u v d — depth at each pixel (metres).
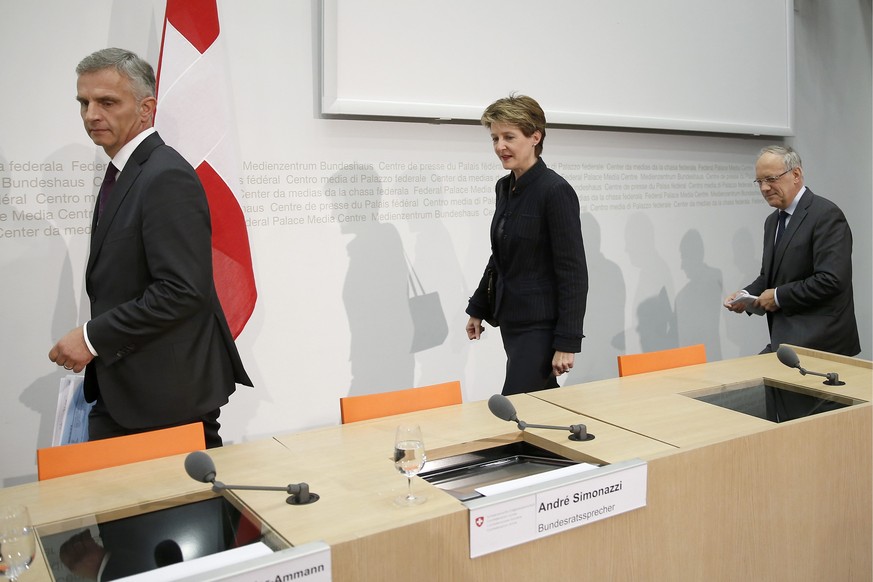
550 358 2.88
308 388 3.66
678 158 4.86
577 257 2.75
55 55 3.01
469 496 1.73
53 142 3.03
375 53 3.60
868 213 5.91
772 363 3.05
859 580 2.41
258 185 3.45
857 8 5.65
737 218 5.23
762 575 2.15
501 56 3.98
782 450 2.16
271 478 1.81
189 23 2.99
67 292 3.11
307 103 3.53
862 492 2.38
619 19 4.39
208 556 1.43
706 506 2.00
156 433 2.00
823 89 5.54
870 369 2.93
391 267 3.83
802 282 3.56
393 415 2.36
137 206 2.14
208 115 3.03
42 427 3.11
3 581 1.36
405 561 1.52
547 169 2.83
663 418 2.27
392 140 3.76
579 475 1.75
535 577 1.70
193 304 2.14
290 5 3.45
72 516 1.61
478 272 4.11
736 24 4.93
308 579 1.39
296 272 3.58
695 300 5.06
